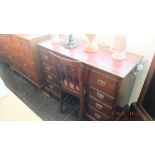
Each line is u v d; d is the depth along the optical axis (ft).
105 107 4.39
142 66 4.26
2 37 6.63
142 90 4.39
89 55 4.42
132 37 4.26
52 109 5.87
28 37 5.35
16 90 6.82
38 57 5.80
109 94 4.02
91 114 5.06
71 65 3.89
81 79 4.10
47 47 4.94
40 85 6.50
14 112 2.07
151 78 3.97
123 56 4.17
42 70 6.17
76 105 6.04
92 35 4.30
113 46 4.22
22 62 6.52
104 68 3.77
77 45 5.00
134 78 4.54
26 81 7.38
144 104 4.45
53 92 6.16
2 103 2.18
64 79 4.83
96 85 4.19
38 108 5.92
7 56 7.47
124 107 5.11
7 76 7.75
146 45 4.13
